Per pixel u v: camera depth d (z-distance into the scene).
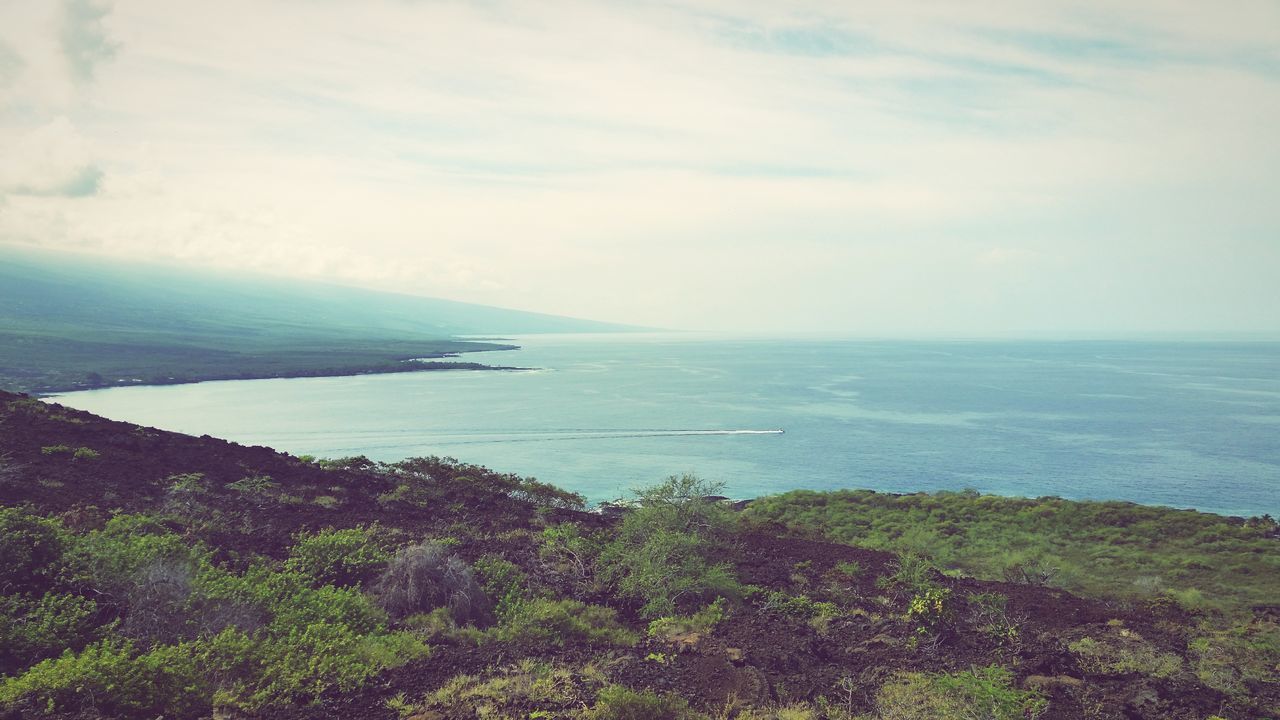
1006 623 14.17
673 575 15.96
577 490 55.69
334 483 23.42
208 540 16.12
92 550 12.56
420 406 119.44
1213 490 58.53
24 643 10.14
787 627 14.10
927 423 103.00
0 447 19.73
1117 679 11.65
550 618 13.77
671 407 122.12
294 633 11.71
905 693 10.77
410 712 9.66
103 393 138.00
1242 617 17.03
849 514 36.31
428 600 13.94
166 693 9.30
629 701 9.70
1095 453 77.00
